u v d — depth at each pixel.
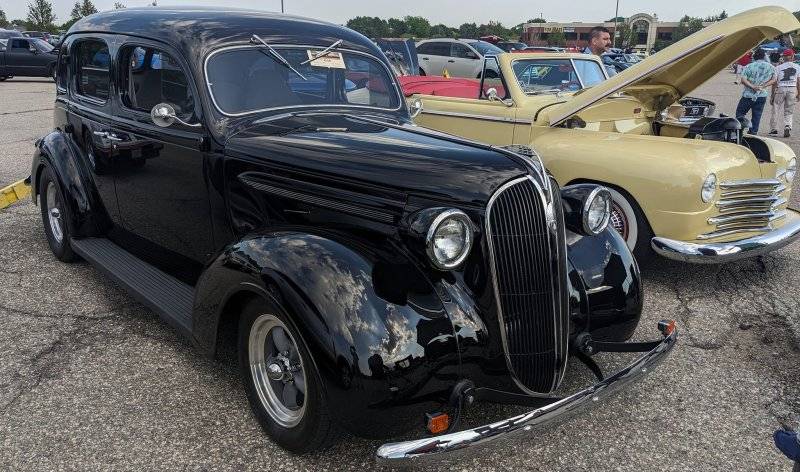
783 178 5.43
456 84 8.47
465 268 2.68
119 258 4.44
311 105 3.89
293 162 3.12
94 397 3.31
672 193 4.64
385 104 4.29
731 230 4.79
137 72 3.99
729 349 3.97
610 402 3.36
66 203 4.68
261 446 2.93
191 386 3.42
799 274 5.31
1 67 22.19
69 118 4.86
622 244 3.38
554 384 2.86
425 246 2.54
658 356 2.87
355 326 2.43
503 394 2.67
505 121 6.16
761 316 4.45
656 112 6.61
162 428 3.05
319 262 2.59
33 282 4.80
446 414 2.46
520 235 2.68
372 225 2.86
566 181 5.27
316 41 4.04
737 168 4.79
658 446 3.00
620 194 4.95
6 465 2.78
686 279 5.17
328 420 2.58
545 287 2.76
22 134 11.38
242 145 3.36
